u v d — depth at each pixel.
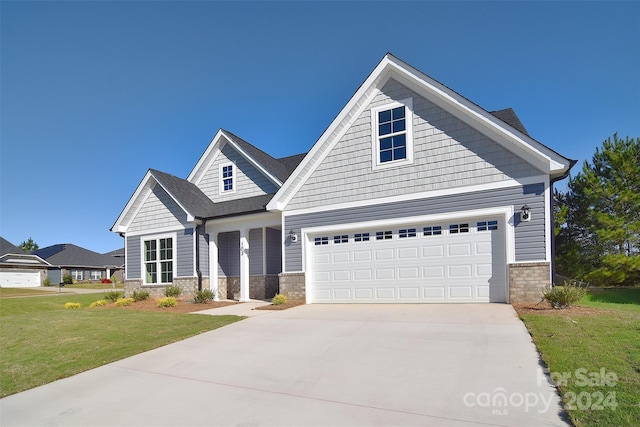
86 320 10.97
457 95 11.22
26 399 5.39
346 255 12.87
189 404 4.90
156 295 17.27
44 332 9.45
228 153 18.23
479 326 7.74
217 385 5.50
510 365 5.44
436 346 6.54
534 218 10.22
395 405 4.46
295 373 5.77
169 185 16.95
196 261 16.22
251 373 5.90
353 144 12.96
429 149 11.73
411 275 11.80
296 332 8.36
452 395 4.62
